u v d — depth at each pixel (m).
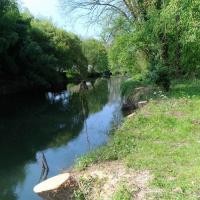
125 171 9.75
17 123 27.31
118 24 30.28
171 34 25.50
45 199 9.84
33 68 52.31
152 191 8.34
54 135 22.03
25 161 16.88
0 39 42.97
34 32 59.59
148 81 28.16
